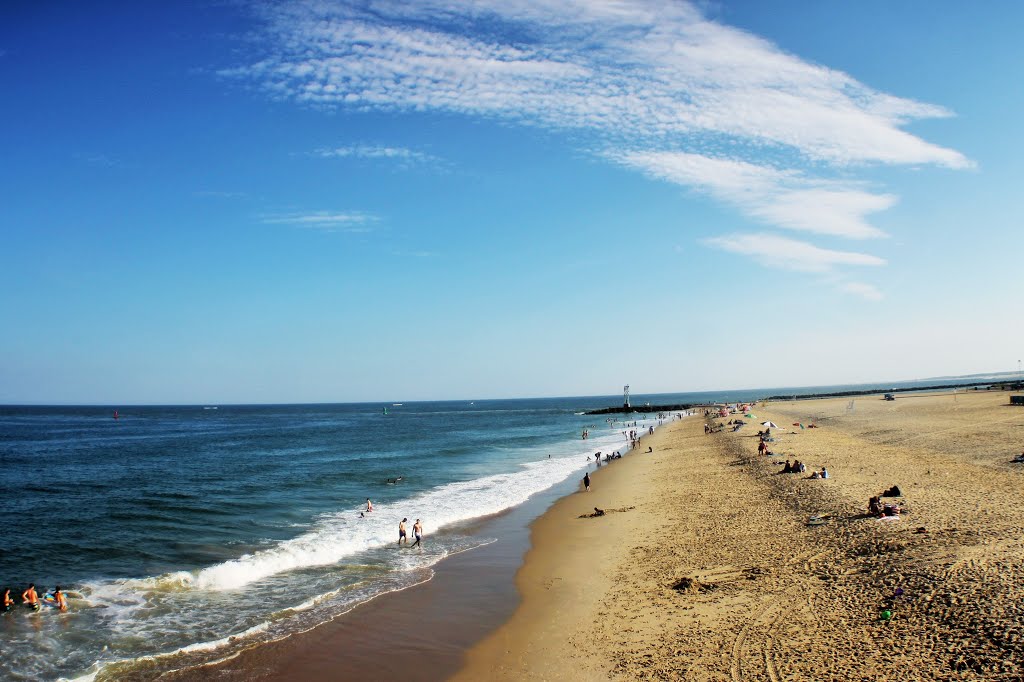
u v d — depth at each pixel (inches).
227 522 1273.4
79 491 1686.8
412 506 1439.5
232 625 716.7
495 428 4830.2
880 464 1417.3
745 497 1225.4
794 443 2025.1
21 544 1093.8
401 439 3678.6
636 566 861.2
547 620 698.8
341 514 1352.1
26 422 6323.8
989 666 478.0
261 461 2461.9
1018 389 5059.1
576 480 1814.7
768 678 506.0
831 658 526.9
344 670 599.2
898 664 503.5
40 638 682.2
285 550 1031.0
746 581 740.0
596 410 7352.4
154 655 637.3
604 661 577.9
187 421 6633.9
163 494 1622.8
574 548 1004.6
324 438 3841.0
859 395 6870.1
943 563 682.2
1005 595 578.6
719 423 3496.6
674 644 593.6
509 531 1167.6
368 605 775.1
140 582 866.1
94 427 5349.4
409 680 574.9
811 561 776.9
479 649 634.8
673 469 1813.5
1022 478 1104.8
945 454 1503.4
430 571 916.6
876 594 644.1
